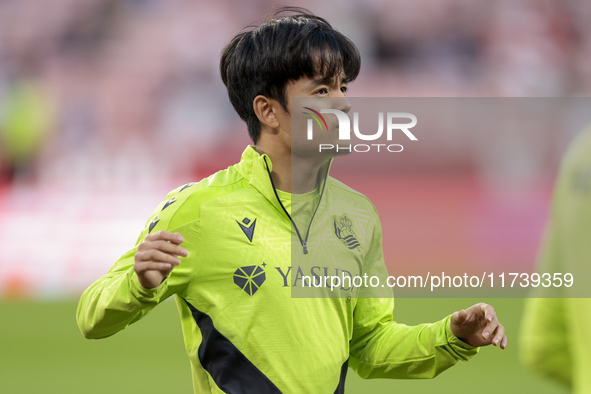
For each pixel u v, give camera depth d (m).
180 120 43.06
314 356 5.82
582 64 46.16
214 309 5.77
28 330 22.11
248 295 5.77
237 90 6.34
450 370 17.19
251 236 5.87
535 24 46.69
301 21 6.16
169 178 39.53
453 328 6.02
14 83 43.06
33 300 28.56
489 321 5.63
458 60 46.91
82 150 40.28
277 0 47.69
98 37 45.66
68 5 45.84
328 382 5.89
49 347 19.67
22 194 33.56
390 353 6.49
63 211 32.53
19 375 16.52
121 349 19.34
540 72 46.22
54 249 31.17
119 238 32.69
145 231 6.01
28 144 39.41
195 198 5.96
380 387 15.89
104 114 42.34
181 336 21.03
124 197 35.41
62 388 15.44
